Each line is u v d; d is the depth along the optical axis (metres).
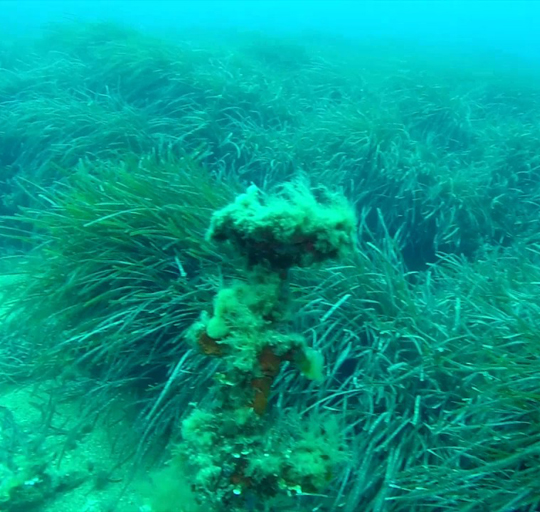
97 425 3.26
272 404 3.06
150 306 3.41
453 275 4.66
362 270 3.68
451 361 2.97
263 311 1.88
